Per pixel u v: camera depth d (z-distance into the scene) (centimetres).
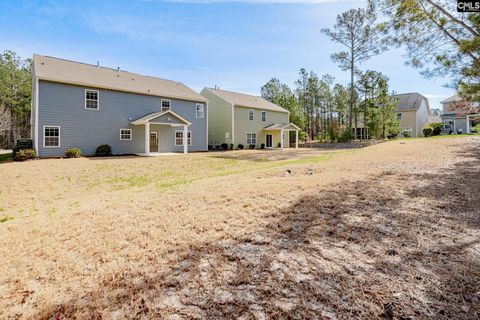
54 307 216
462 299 192
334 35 2591
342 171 713
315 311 190
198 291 225
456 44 754
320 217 370
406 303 191
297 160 1270
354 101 3206
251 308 200
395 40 837
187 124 1986
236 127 2617
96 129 1689
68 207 555
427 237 299
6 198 739
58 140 1537
